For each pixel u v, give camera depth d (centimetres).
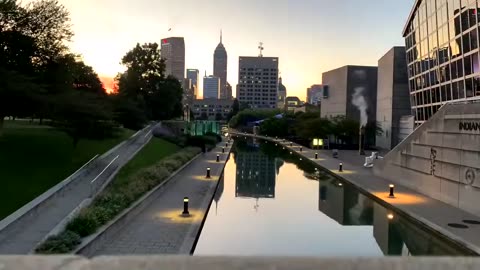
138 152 3562
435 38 4278
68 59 2905
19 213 1495
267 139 9931
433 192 2469
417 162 2717
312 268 211
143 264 211
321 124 6775
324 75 8662
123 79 6769
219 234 1917
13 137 2912
